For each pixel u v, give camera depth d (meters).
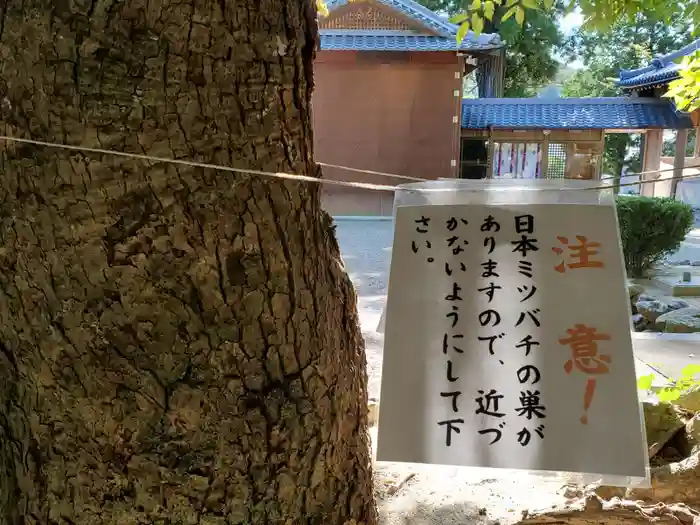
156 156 1.10
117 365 1.14
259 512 1.20
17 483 1.24
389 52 12.62
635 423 1.20
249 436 1.19
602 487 1.94
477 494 2.04
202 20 1.09
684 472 1.89
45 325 1.15
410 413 1.24
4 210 1.15
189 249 1.14
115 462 1.16
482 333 1.25
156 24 1.08
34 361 1.17
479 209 1.31
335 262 1.41
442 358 1.25
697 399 2.45
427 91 12.82
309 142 1.30
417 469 2.22
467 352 1.25
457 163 13.02
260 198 1.17
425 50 12.36
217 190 1.14
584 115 13.90
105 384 1.14
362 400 1.46
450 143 12.95
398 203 1.34
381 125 12.95
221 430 1.17
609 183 1.32
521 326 1.25
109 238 1.11
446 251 1.29
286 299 1.22
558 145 13.99
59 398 1.16
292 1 1.22
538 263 1.27
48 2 1.07
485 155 14.58
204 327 1.16
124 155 1.08
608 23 3.14
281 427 1.21
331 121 13.02
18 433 1.23
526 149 14.08
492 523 1.87
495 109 14.17
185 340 1.16
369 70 12.80
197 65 1.10
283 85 1.19
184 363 1.16
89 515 1.17
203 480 1.16
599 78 24.91
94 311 1.13
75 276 1.13
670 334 4.92
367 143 13.03
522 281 1.26
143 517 1.16
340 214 13.12
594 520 1.75
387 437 1.24
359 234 10.31
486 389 1.24
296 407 1.23
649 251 7.94
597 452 1.20
